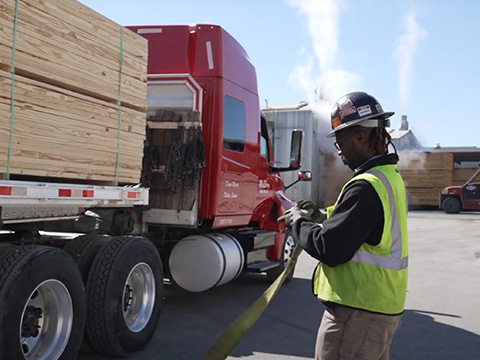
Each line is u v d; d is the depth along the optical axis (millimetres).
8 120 3389
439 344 5773
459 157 35281
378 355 2328
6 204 3432
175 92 6199
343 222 2242
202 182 6301
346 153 2523
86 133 4109
